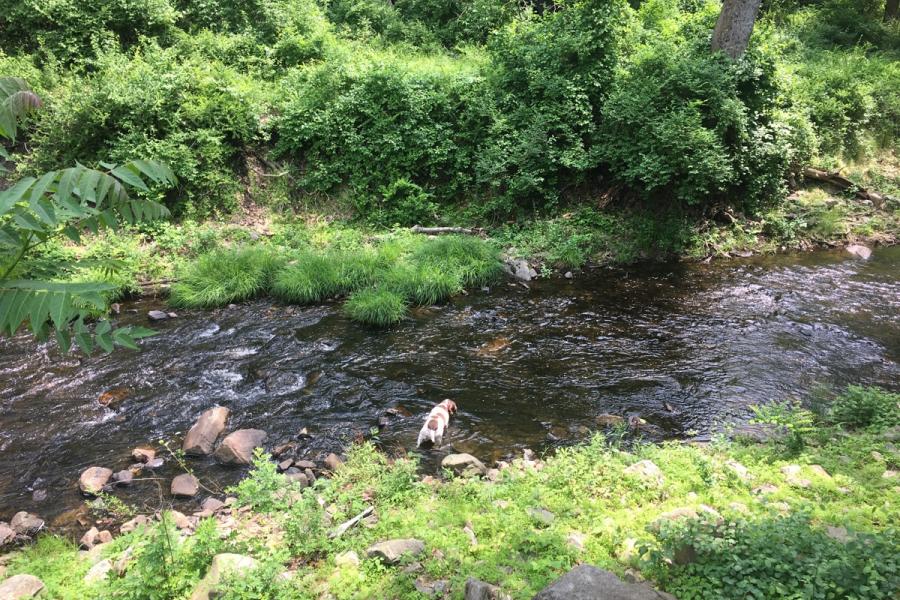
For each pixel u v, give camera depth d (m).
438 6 19.77
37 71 12.57
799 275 11.72
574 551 3.83
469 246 11.55
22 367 7.94
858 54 20.36
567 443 6.37
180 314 9.79
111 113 11.95
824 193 14.75
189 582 3.66
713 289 11.02
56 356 8.26
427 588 3.59
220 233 11.99
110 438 6.45
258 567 3.64
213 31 16.12
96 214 2.77
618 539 3.97
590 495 4.70
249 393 7.42
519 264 11.62
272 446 6.32
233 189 12.94
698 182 11.94
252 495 4.42
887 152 17.14
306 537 4.11
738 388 7.50
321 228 12.81
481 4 19.02
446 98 13.75
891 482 4.57
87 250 10.58
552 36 14.21
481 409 7.10
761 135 12.99
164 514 4.45
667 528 3.69
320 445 6.35
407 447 6.30
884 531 3.39
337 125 13.41
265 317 9.74
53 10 13.66
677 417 6.85
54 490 5.57
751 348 8.62
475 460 5.87
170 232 11.52
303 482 5.55
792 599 2.92
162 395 7.32
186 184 12.38
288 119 13.36
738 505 4.29
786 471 4.89
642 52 13.78
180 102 12.70
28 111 2.81
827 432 5.79
